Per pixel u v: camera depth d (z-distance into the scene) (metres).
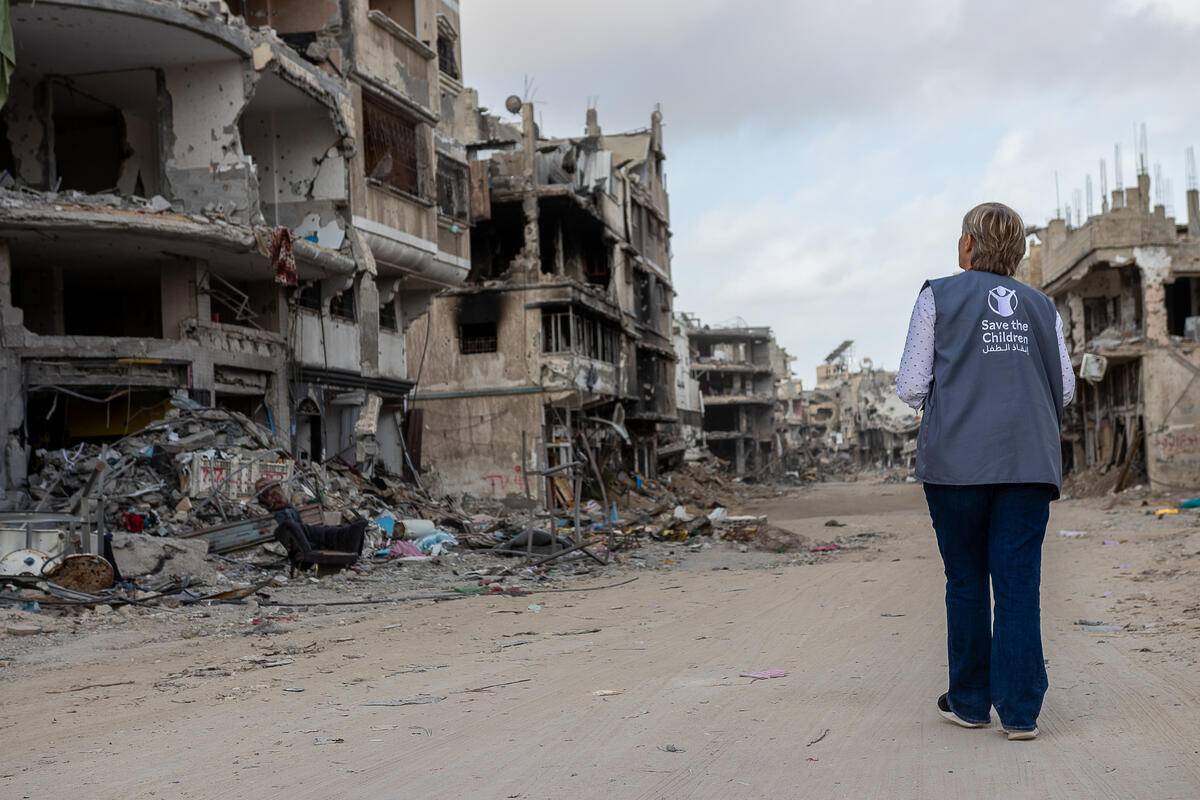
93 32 19.30
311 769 4.15
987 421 4.06
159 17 19.02
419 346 39.31
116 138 23.12
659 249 57.91
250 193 21.11
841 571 15.34
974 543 4.22
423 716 5.26
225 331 21.59
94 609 11.90
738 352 97.31
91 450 19.08
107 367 19.55
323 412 25.08
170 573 14.13
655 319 55.31
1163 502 37.56
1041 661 4.07
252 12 25.62
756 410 96.69
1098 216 43.78
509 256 41.88
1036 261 57.12
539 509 37.53
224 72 21.03
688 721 4.69
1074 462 52.56
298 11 25.48
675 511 31.08
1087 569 13.71
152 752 4.74
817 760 3.85
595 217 42.41
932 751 3.92
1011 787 3.38
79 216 18.53
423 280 30.45
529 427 38.25
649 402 53.62
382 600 13.19
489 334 39.09
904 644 7.15
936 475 4.15
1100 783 3.38
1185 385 42.50
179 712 5.97
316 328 25.06
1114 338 45.56
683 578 15.85
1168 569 12.16
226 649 9.17
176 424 19.19
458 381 38.91
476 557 19.53
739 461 93.44
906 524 31.94
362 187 25.64
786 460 105.56
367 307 26.52
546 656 7.61
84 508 13.42
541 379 38.28
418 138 28.59
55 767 4.55
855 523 33.81
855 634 7.84
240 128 25.03
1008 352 4.12
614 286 46.38
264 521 16.34
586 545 18.80
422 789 3.72
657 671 6.42
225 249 20.45
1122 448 46.38
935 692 5.19
